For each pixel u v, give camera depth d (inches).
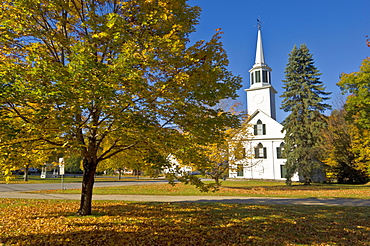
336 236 308.7
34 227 333.7
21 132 249.1
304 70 1290.6
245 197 678.5
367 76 901.2
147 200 617.0
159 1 302.0
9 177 363.6
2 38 278.1
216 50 310.2
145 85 250.4
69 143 274.1
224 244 273.1
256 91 1899.6
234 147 899.4
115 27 257.6
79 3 358.6
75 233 304.2
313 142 1180.5
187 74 281.9
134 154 382.3
